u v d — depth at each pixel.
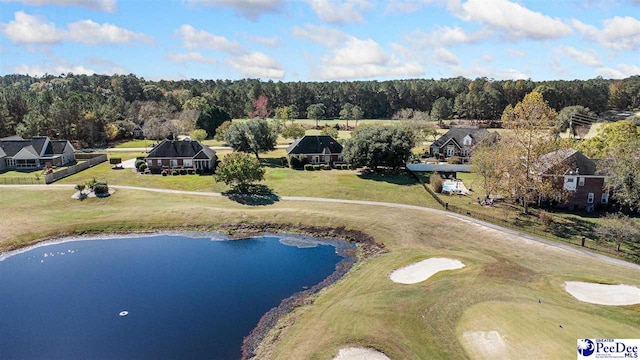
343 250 47.75
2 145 85.06
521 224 51.97
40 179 73.56
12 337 30.27
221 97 185.75
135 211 58.03
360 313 31.09
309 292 37.28
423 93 193.75
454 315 29.97
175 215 56.97
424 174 80.06
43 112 123.12
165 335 30.28
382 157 78.19
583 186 58.34
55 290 37.91
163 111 152.50
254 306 34.72
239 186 68.38
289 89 199.88
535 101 56.06
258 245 49.41
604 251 43.59
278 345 28.58
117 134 131.25
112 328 31.36
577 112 129.38
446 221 53.12
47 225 53.16
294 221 55.03
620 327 27.91
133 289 38.03
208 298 36.19
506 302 31.16
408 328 28.73
